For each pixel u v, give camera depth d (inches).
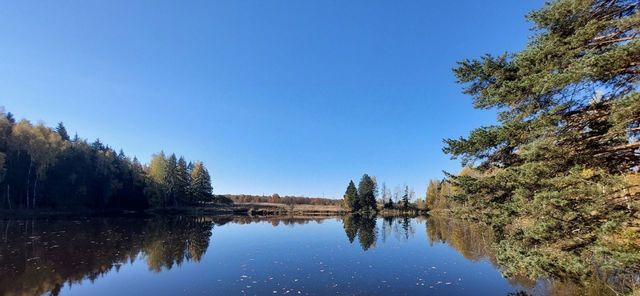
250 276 650.2
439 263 786.8
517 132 349.4
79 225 1449.3
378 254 908.6
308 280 623.8
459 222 2107.5
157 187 2805.1
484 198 418.3
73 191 2234.3
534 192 333.1
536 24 348.2
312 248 1005.2
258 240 1179.9
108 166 2539.4
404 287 586.6
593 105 320.5
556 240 333.4
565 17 328.2
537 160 330.6
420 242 1158.3
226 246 1025.5
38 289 551.8
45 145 2011.6
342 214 3442.4
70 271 661.9
